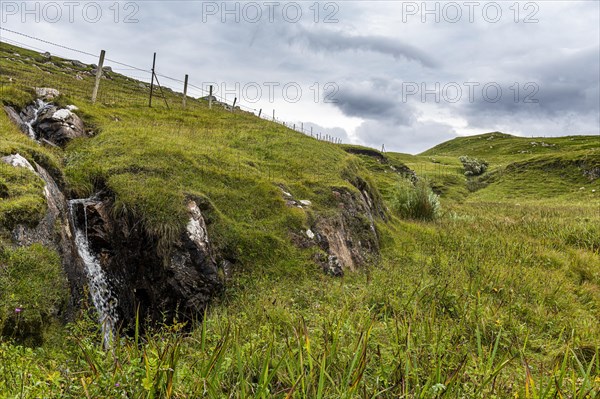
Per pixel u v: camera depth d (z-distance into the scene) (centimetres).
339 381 406
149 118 2273
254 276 979
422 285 873
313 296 854
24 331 580
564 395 414
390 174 4862
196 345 539
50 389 341
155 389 329
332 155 1933
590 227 1886
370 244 1411
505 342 642
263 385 357
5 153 915
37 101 1628
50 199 871
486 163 7356
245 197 1188
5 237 676
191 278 881
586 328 777
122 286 898
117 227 936
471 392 418
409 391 416
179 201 980
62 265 753
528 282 1065
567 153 6259
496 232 1820
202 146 1509
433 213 2162
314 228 1207
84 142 1391
